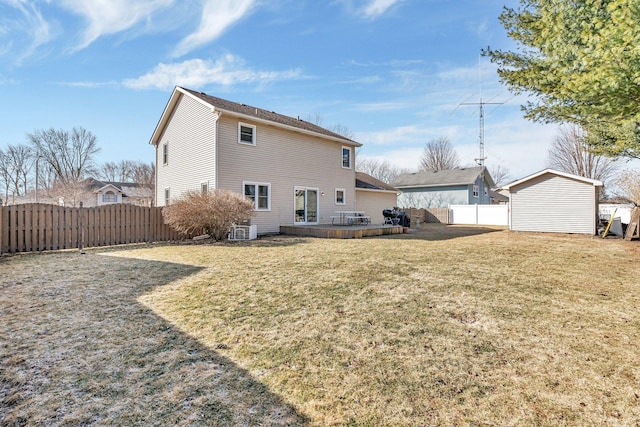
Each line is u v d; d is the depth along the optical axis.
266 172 14.12
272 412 2.02
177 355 2.75
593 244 10.12
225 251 8.53
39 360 2.64
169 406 2.07
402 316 3.65
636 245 9.85
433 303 4.09
